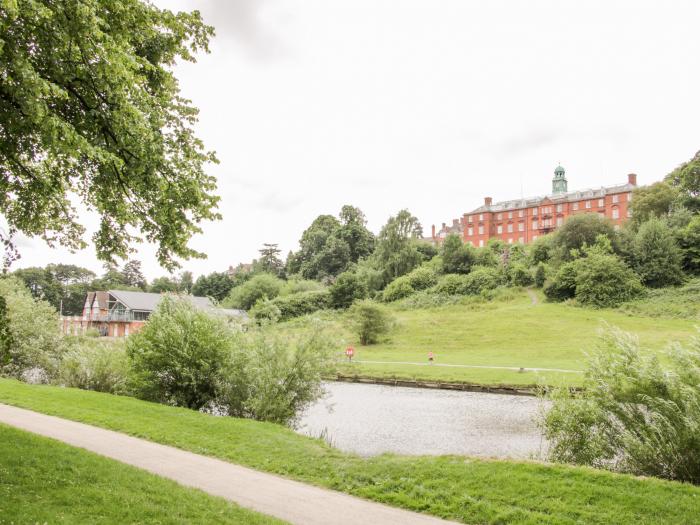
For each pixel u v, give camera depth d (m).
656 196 80.75
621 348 12.66
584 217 74.75
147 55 11.37
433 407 27.39
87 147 8.58
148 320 21.58
